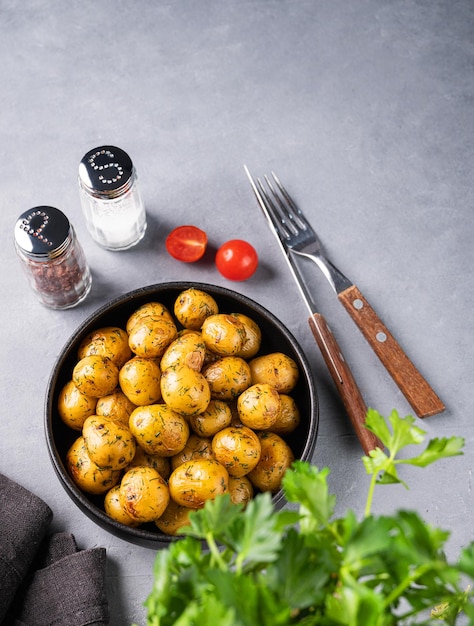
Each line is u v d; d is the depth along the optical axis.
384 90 0.72
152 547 0.53
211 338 0.56
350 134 0.71
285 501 0.55
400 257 0.67
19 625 0.54
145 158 0.70
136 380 0.54
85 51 0.73
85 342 0.58
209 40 0.73
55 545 0.58
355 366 0.64
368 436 0.59
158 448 0.53
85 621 0.54
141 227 0.67
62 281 0.62
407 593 0.28
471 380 0.64
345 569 0.27
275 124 0.71
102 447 0.52
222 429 0.55
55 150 0.70
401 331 0.65
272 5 0.74
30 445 0.62
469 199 0.69
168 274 0.67
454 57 0.73
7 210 0.68
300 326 0.65
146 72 0.72
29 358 0.64
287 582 0.27
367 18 0.74
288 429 0.58
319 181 0.70
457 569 0.26
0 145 0.70
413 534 0.26
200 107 0.71
